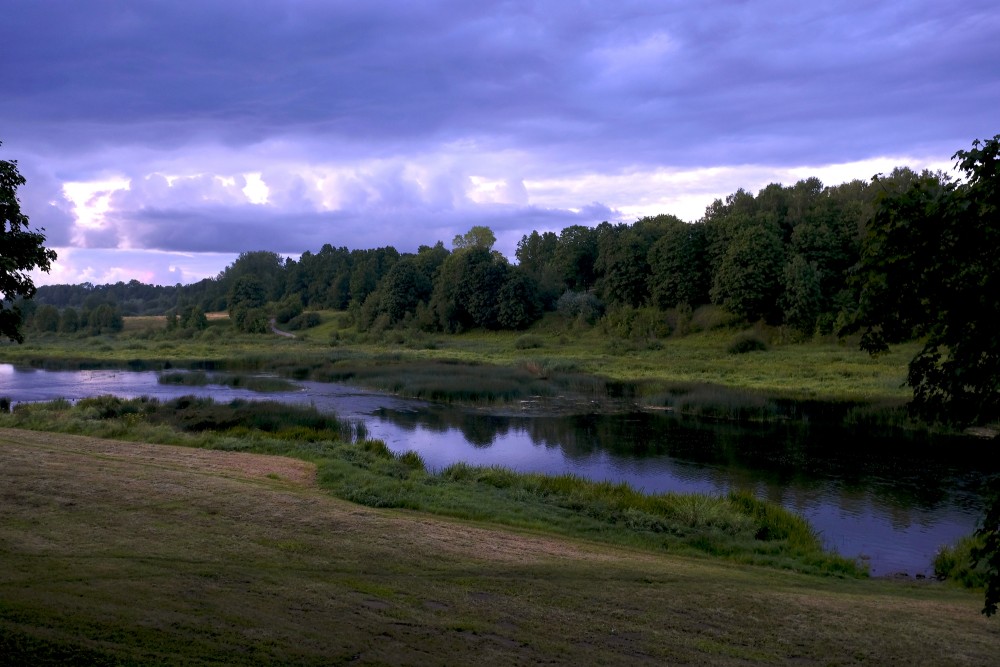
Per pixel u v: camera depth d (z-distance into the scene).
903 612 10.14
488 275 88.81
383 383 46.16
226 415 30.69
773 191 80.25
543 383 46.16
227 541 10.93
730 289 67.62
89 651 6.41
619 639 8.12
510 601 9.17
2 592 7.82
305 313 118.50
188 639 6.96
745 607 9.67
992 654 8.62
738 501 17.36
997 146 5.39
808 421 32.66
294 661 6.71
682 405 36.12
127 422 26.45
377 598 8.86
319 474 17.45
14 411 31.05
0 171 8.59
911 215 5.91
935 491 20.88
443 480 18.52
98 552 9.86
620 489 18.28
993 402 5.61
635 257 79.94
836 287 67.00
